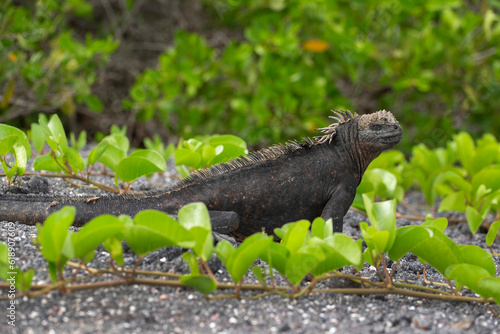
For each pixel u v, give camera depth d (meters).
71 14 18.05
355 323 5.06
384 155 10.13
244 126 14.38
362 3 13.89
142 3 19.39
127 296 5.15
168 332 4.72
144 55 19.34
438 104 17.72
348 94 17.75
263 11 14.79
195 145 8.35
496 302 5.15
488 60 14.38
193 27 19.78
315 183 6.62
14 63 12.70
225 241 5.16
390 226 5.32
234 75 14.73
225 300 5.25
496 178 8.97
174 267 5.63
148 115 14.14
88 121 17.78
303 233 5.06
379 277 6.18
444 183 10.02
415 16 15.04
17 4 16.03
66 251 4.68
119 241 4.99
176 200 6.26
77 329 4.64
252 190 6.43
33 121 15.62
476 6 18.27
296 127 14.61
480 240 9.23
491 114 15.46
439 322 5.21
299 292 5.33
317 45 13.85
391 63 14.64
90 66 13.55
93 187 8.31
